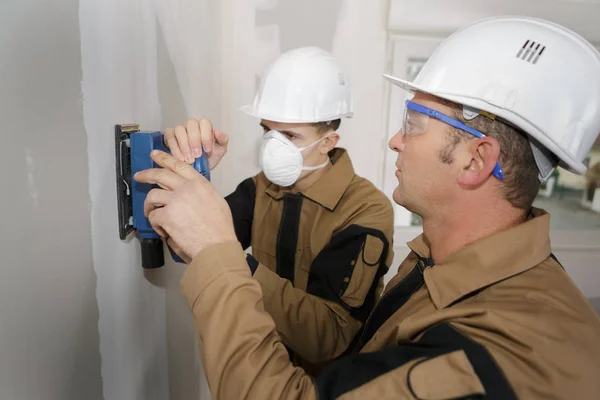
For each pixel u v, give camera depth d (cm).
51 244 58
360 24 198
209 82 165
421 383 54
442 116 69
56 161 58
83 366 69
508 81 64
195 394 153
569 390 54
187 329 136
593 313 63
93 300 70
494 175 68
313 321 103
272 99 121
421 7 194
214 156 93
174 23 112
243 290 65
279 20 196
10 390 52
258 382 60
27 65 52
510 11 198
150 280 96
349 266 110
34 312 56
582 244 232
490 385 52
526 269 66
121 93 76
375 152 212
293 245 128
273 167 123
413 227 229
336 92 124
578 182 237
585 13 200
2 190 49
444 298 69
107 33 69
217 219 69
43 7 54
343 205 123
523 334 56
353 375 59
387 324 79
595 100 67
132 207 78
